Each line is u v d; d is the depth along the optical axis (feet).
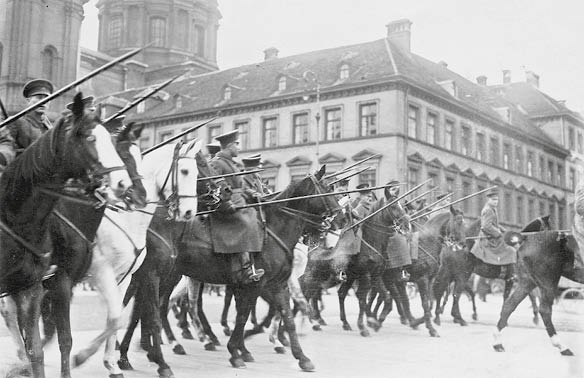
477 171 84.64
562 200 73.61
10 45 87.92
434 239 44.96
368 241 41.06
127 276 24.11
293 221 29.94
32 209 18.33
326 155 109.60
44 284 20.88
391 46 111.96
